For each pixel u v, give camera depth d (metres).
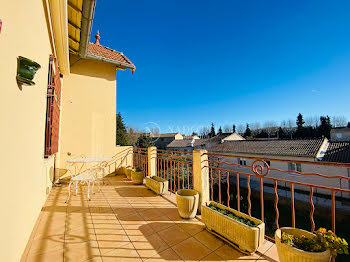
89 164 5.11
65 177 4.76
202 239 2.11
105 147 5.46
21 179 1.67
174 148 27.91
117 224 2.46
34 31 1.94
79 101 5.12
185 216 2.60
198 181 2.82
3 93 1.20
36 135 2.28
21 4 1.53
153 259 1.75
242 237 1.82
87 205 3.13
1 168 1.21
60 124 4.81
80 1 2.96
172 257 1.79
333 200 1.50
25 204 1.83
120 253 1.84
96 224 2.45
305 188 12.53
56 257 1.75
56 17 2.85
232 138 24.33
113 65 5.71
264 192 12.68
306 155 12.48
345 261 6.54
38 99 2.31
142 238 2.12
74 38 4.10
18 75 1.44
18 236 1.61
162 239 2.11
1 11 1.13
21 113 1.62
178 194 2.76
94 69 5.38
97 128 5.34
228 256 1.81
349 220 9.53
